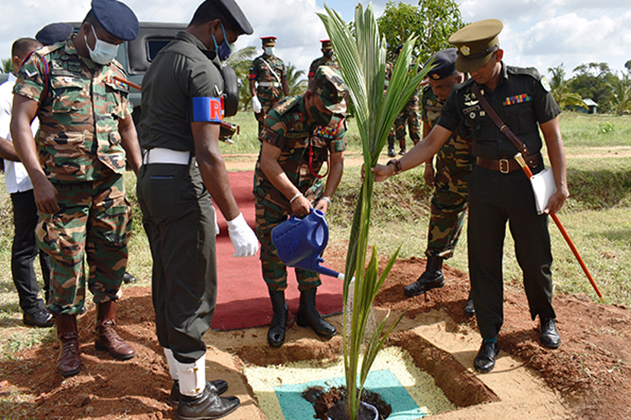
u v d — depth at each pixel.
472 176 2.76
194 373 2.14
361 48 1.95
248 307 3.45
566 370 2.51
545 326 2.82
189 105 1.99
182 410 2.16
